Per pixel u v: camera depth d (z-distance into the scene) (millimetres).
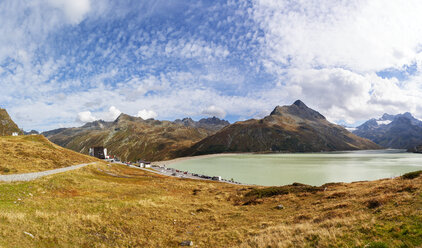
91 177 62062
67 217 23188
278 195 47250
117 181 66562
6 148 76375
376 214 20781
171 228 26062
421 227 15250
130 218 26672
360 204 26844
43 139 109312
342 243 15430
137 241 21766
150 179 84750
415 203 21125
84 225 22375
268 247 17859
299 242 17125
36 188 36406
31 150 82125
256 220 28812
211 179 117062
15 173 54594
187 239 22859
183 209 35156
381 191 32812
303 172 146250
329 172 142750
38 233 18656
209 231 25172
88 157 121312
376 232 16062
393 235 15125
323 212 26891
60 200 30500
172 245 21500
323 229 18438
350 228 17812
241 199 48656
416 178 38281
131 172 110688
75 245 18875
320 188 49375
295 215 28656
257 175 139750
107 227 23078
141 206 32281
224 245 20625
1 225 17953
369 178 115938
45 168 67688
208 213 34250
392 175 124562
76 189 42500
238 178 128625
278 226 23125
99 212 26797
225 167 199875
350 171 145125
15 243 16219
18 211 22531
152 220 27547
